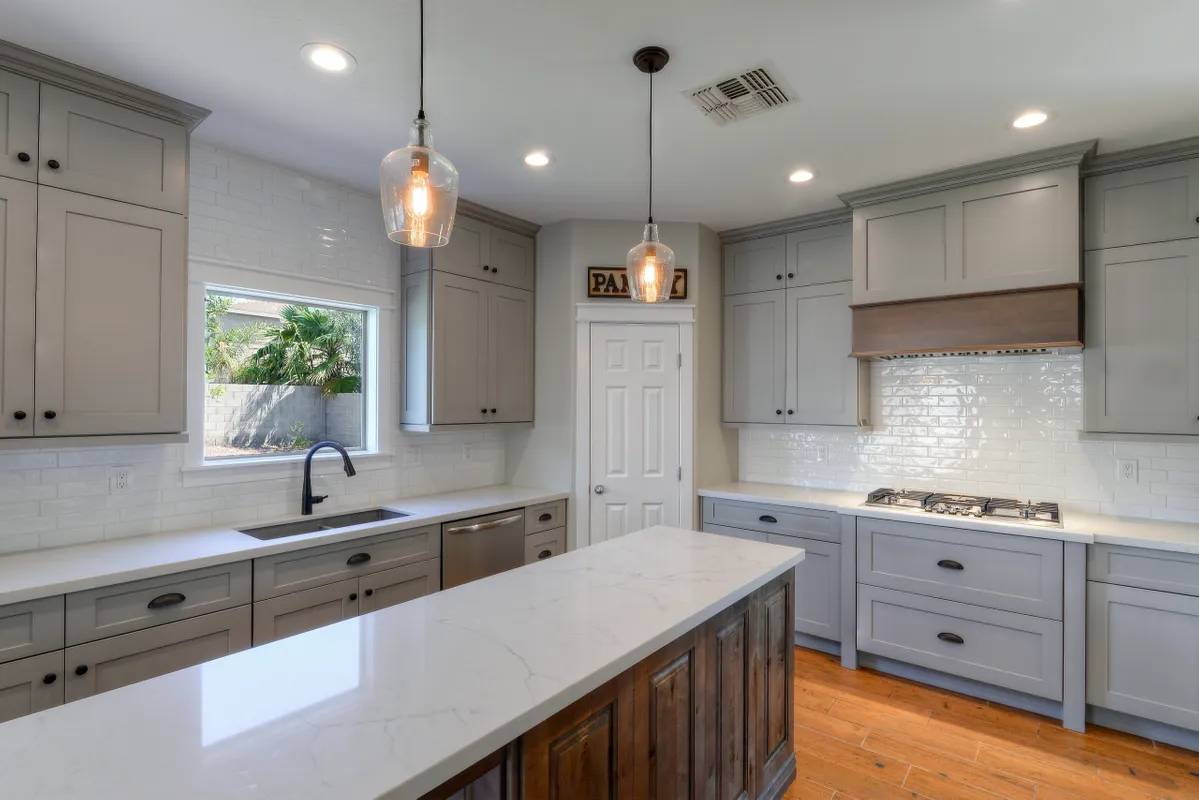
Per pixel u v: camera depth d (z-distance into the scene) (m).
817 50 1.94
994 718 2.69
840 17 1.77
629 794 1.36
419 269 3.34
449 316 3.34
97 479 2.40
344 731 0.96
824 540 3.29
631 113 2.37
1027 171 2.74
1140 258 2.63
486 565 3.21
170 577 2.10
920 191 3.02
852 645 3.17
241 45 1.92
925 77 2.10
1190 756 2.38
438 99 2.26
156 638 2.06
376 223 3.33
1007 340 2.80
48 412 1.96
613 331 3.71
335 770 0.85
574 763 1.20
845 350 3.50
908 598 3.00
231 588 2.25
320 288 3.07
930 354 3.14
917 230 3.03
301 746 0.91
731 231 3.91
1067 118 2.38
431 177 1.42
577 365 3.68
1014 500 3.13
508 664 1.21
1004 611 2.74
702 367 3.80
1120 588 2.50
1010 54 1.96
